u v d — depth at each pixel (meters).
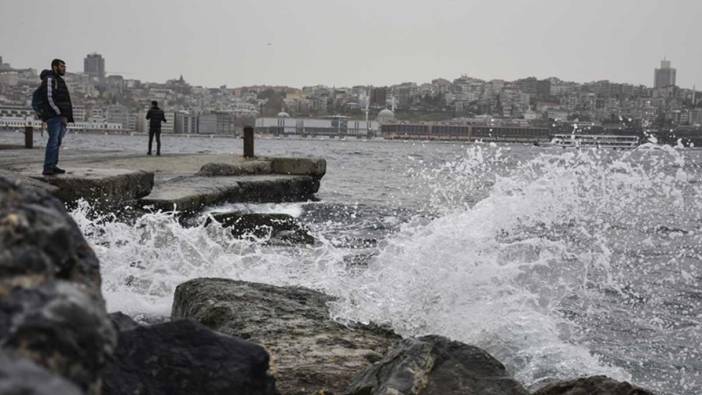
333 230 16.19
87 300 1.82
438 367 4.78
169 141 177.88
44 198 2.22
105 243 10.96
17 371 1.34
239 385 2.97
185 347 2.99
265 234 15.08
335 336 6.14
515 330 7.39
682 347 8.12
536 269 10.80
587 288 10.45
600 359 7.48
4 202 2.07
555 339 7.45
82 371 1.70
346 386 5.09
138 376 2.84
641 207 19.58
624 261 12.89
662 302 10.15
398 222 17.91
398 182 35.72
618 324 8.88
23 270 1.89
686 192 23.25
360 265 11.30
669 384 6.99
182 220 14.51
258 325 6.32
